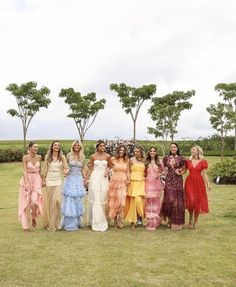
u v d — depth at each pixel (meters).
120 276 6.01
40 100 34.28
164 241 8.09
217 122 27.53
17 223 9.98
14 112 34.12
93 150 32.44
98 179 9.31
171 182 9.28
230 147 36.44
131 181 9.41
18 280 5.83
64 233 8.82
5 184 18.55
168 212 9.23
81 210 9.22
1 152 29.92
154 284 5.70
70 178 9.29
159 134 29.89
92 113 37.22
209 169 20.38
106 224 9.17
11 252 7.26
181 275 6.07
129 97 34.75
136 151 9.48
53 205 9.12
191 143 36.06
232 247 7.64
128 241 8.08
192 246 7.70
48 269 6.31
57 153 9.27
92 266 6.46
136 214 9.33
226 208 11.98
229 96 28.73
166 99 31.92
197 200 9.16
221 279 5.92
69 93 36.94
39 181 9.19
